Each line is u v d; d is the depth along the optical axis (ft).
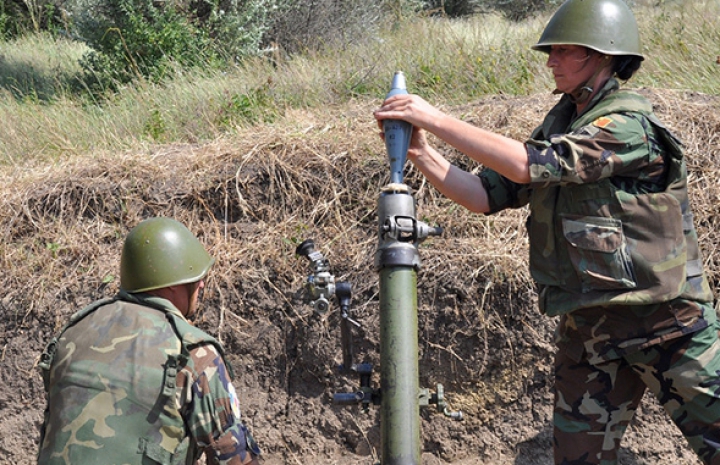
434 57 21.52
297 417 12.60
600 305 8.25
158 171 14.79
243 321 13.03
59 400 7.68
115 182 14.66
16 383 13.25
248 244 13.58
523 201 9.10
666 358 8.20
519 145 7.73
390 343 6.92
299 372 12.82
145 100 21.44
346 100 20.20
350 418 12.44
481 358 12.34
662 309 8.18
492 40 23.56
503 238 13.07
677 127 13.98
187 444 7.70
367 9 31.60
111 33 27.68
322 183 14.03
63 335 8.11
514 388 12.26
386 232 7.14
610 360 8.42
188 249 8.48
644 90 15.52
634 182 8.18
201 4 29.50
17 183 15.37
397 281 7.01
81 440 7.38
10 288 13.71
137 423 7.48
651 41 21.04
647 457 11.67
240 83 22.11
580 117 8.29
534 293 12.34
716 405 8.07
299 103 20.17
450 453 12.19
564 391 8.71
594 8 8.32
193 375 7.70
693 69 18.65
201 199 14.23
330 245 13.39
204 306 13.16
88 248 14.02
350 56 23.38
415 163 8.68
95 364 7.68
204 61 26.58
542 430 12.05
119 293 8.35
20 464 12.89
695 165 13.38
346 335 7.66
